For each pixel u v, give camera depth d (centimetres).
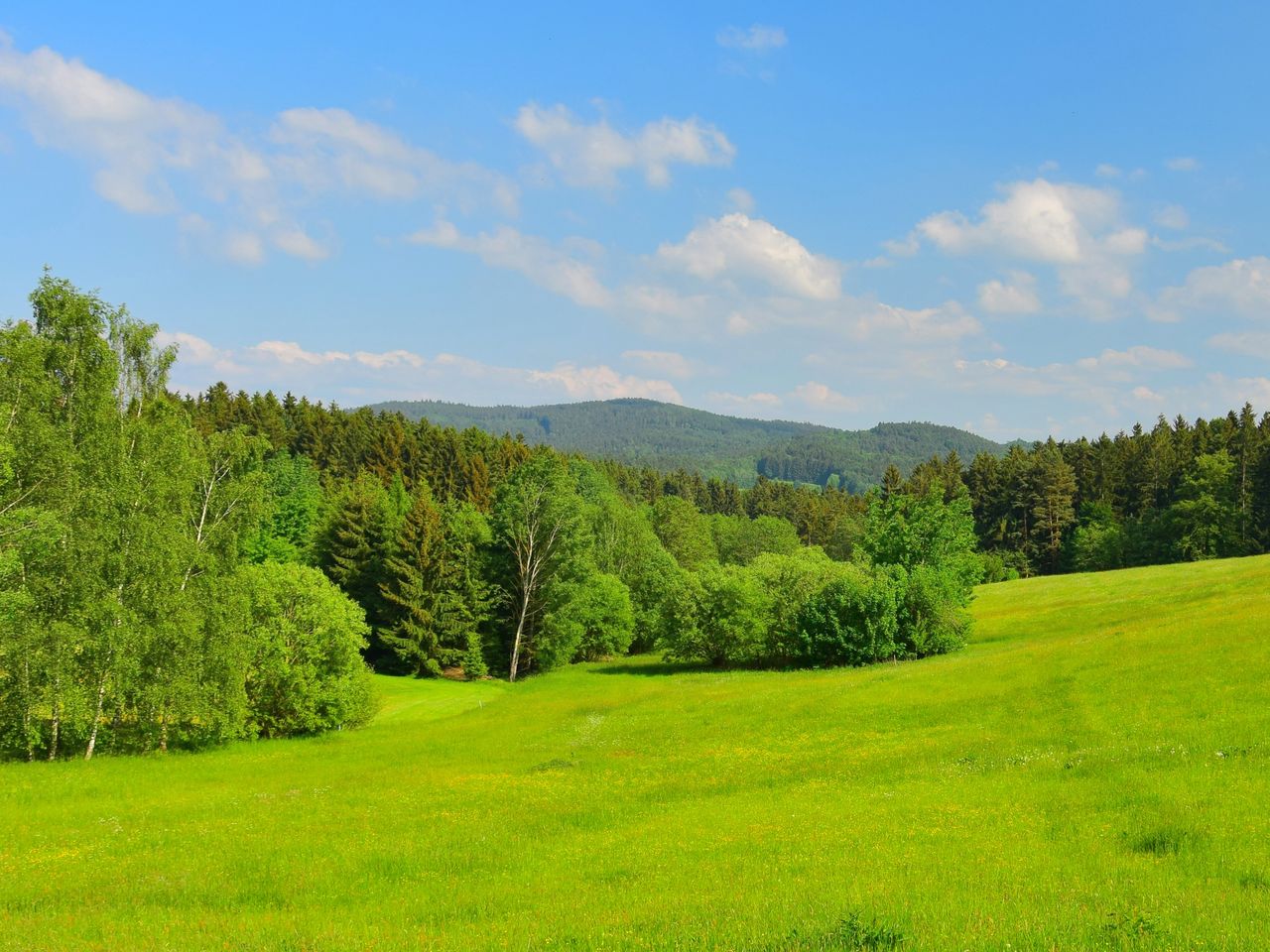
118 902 1775
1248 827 1748
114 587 4309
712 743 3959
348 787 3303
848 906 1340
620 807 2664
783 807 2406
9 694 4088
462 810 2703
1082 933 1142
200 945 1361
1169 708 3316
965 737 3406
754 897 1455
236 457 5216
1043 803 2130
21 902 1795
